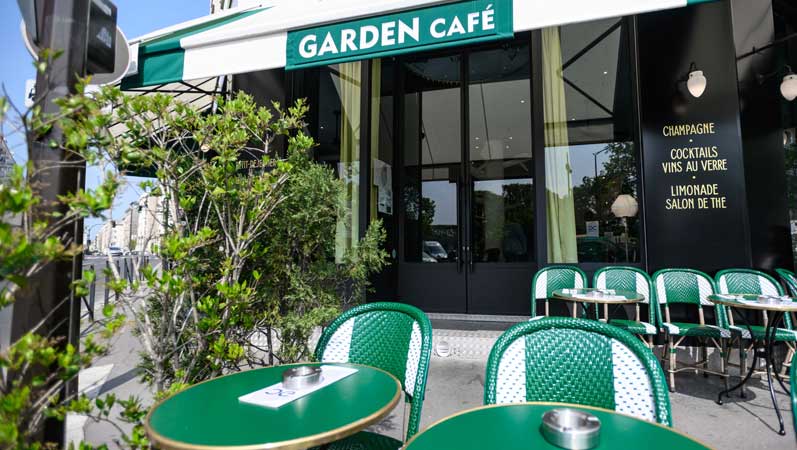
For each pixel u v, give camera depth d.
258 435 1.15
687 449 1.06
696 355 4.43
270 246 2.71
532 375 1.62
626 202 5.15
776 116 4.56
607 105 5.38
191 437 1.14
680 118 4.67
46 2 1.53
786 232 4.48
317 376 1.57
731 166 4.50
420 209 6.45
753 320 4.34
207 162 2.41
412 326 2.03
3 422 1.17
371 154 5.84
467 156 6.27
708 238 4.52
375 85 6.06
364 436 2.00
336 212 2.88
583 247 5.30
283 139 5.47
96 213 1.41
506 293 5.92
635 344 1.51
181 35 3.54
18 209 1.16
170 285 1.86
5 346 1.40
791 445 2.78
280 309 2.83
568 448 1.06
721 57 4.60
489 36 2.53
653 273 4.65
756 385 3.96
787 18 5.00
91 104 1.51
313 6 3.44
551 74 5.57
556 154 5.48
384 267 5.94
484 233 6.17
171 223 2.30
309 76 5.89
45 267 1.47
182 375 2.13
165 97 2.16
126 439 1.58
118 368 4.59
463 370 4.35
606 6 2.38
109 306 1.61
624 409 1.48
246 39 3.04
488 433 1.16
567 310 5.05
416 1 2.63
